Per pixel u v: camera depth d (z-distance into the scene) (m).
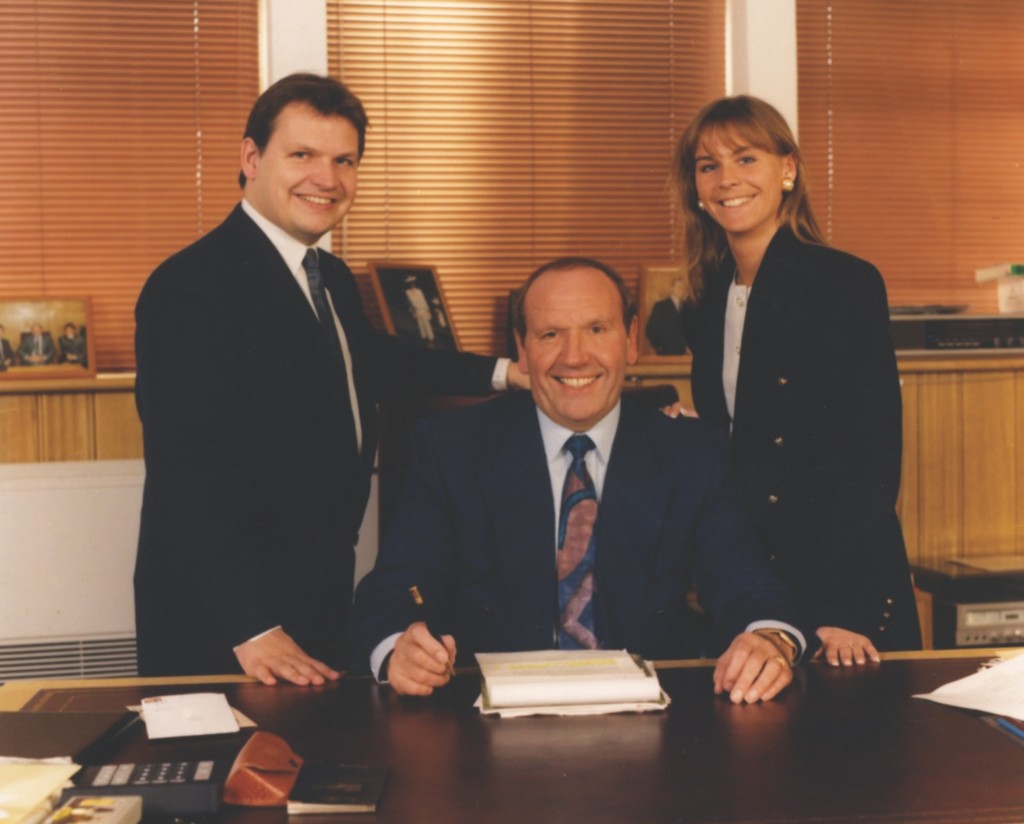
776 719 1.32
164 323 1.88
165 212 3.17
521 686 1.36
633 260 3.42
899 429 2.01
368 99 3.25
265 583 1.95
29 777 1.08
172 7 3.14
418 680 1.42
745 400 2.12
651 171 3.41
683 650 1.76
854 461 1.99
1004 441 3.27
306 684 1.49
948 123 3.51
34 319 2.96
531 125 3.34
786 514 2.06
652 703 1.36
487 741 1.25
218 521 1.82
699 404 2.35
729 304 2.26
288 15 3.08
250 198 2.07
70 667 2.91
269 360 1.94
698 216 2.29
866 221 3.48
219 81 3.18
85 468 2.89
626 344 1.74
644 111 3.40
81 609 2.90
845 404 2.00
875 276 2.03
